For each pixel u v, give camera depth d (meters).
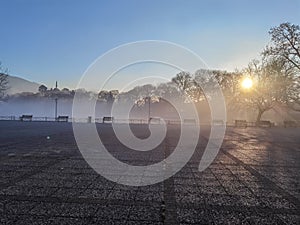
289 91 41.72
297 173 10.48
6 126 32.97
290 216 6.09
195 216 5.96
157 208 6.39
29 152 13.98
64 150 14.84
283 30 38.53
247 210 6.42
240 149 16.91
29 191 7.47
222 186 8.48
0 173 9.48
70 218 5.68
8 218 5.61
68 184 8.27
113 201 6.82
